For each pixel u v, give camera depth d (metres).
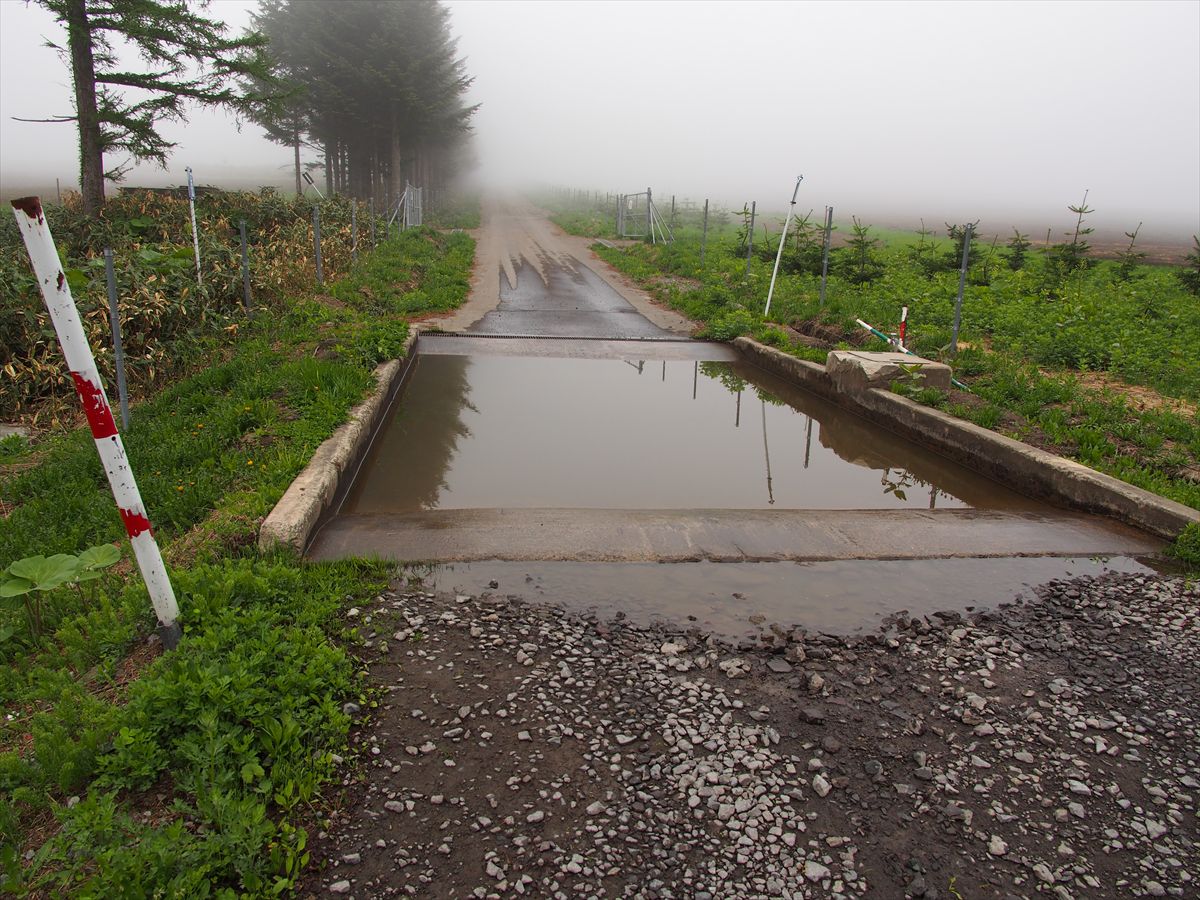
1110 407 8.02
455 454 8.09
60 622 3.93
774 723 3.65
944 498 7.34
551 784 3.19
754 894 2.72
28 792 2.78
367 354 9.41
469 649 4.13
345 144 36.12
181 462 6.03
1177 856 2.96
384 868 2.73
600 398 10.57
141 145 12.70
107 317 8.40
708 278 18.94
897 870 2.85
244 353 9.08
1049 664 4.23
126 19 11.54
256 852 2.65
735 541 5.67
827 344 12.27
